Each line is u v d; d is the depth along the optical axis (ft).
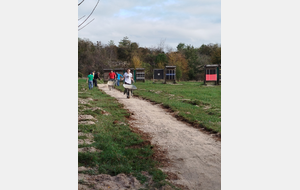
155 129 28.30
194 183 15.11
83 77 189.16
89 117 30.37
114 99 52.60
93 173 15.46
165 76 126.00
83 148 19.17
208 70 112.47
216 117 33.35
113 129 26.09
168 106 43.62
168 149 21.27
